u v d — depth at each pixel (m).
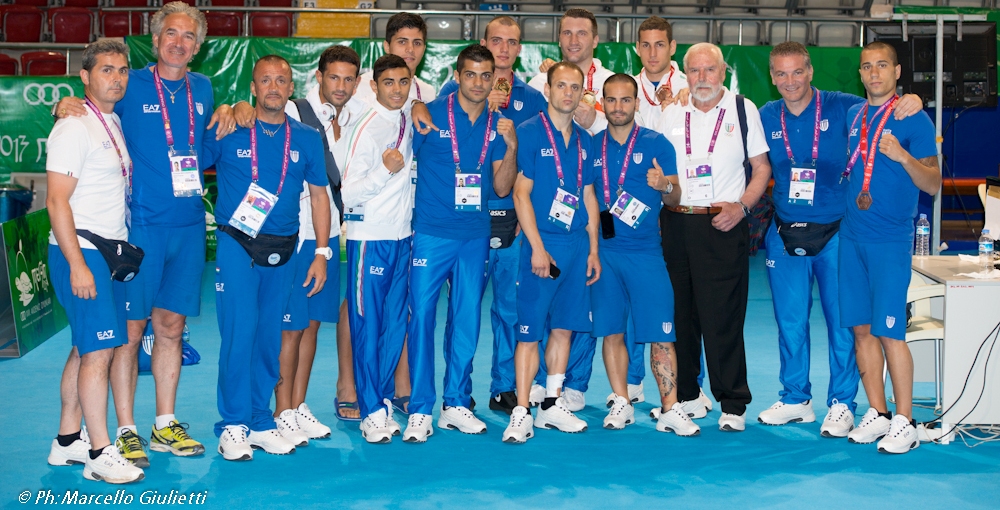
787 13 11.21
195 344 6.42
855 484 3.67
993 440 4.29
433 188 4.22
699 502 3.47
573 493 3.57
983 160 11.15
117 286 3.73
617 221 4.35
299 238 4.09
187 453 4.00
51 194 3.50
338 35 11.62
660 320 4.40
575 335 4.83
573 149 4.28
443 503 3.45
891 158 3.93
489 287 9.13
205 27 3.93
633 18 10.57
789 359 4.57
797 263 4.49
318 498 3.50
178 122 3.83
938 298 4.98
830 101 4.39
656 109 4.64
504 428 4.52
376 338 4.26
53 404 4.86
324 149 4.21
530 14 9.68
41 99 9.66
